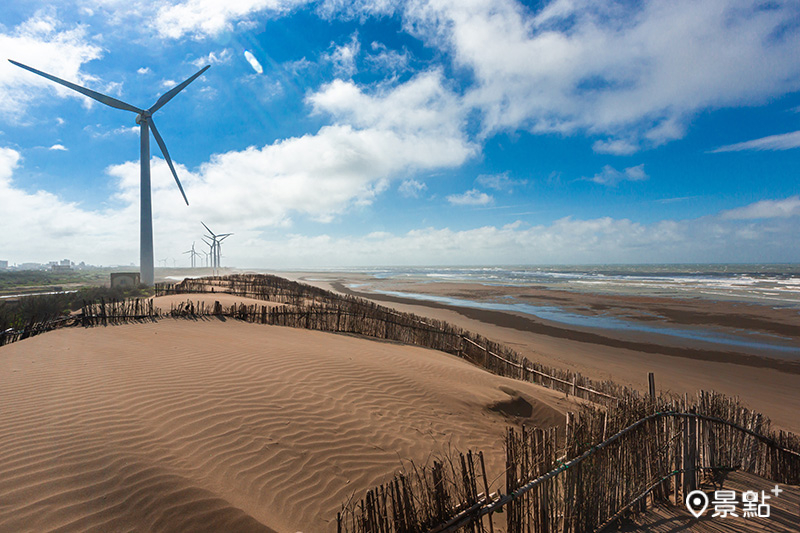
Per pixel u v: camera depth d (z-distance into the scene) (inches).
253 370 298.5
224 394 246.4
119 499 139.8
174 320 504.4
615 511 172.6
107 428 185.8
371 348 460.1
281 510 158.9
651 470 191.0
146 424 196.9
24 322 486.9
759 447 247.4
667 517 176.2
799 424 372.8
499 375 451.2
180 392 241.1
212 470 171.8
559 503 154.6
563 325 917.2
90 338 382.6
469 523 127.6
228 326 499.8
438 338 588.7
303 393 268.4
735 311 1090.1
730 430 238.2
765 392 470.3
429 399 304.3
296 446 204.7
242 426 212.2
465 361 530.0
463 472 133.3
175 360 309.4
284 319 582.9
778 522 172.1
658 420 196.9
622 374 538.0
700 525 168.9
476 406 308.5
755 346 706.8
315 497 171.2
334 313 605.6
